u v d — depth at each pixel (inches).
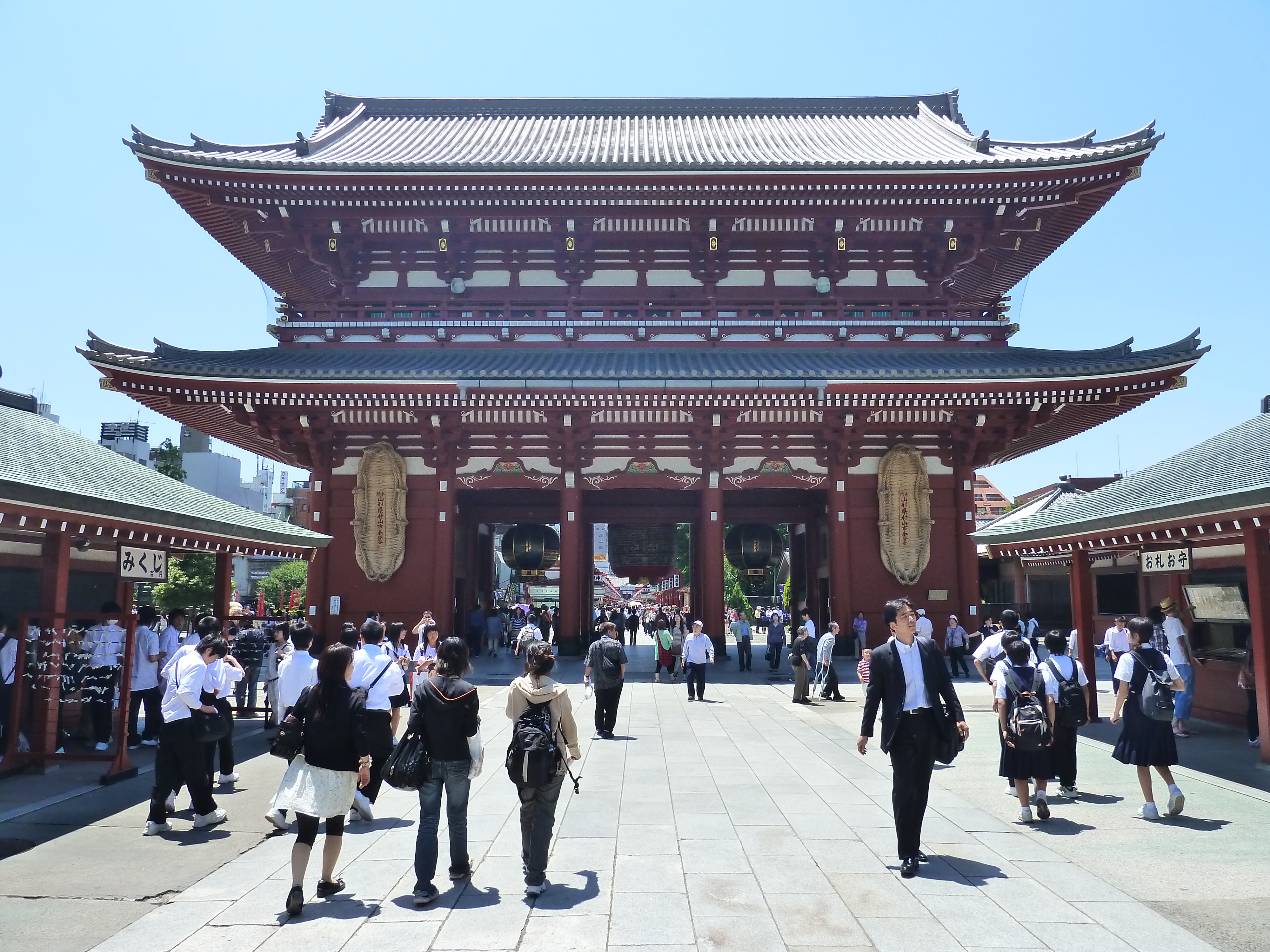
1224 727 674.2
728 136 1696.6
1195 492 536.1
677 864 341.4
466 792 324.8
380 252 1338.6
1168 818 406.6
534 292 1337.4
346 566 1213.7
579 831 389.1
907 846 323.9
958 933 270.1
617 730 677.9
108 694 582.6
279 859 357.4
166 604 2041.1
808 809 428.5
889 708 332.5
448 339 1280.8
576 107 1847.9
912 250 1338.6
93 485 496.4
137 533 538.9
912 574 1197.1
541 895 306.5
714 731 671.8
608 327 1277.1
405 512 1210.0
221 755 494.0
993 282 1565.0
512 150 1553.9
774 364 1183.6
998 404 1146.0
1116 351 1159.6
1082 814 416.8
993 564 1927.9
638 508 1429.6
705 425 1206.3
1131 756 412.2
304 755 304.5
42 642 524.4
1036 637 1144.2
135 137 1169.4
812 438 1248.8
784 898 302.4
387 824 414.9
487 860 350.0
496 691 910.4
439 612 1194.6
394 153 1502.2
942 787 478.6
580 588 1232.2
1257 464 515.5
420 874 298.7
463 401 1131.3
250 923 283.7
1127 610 891.4
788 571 2482.8
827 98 1840.6
